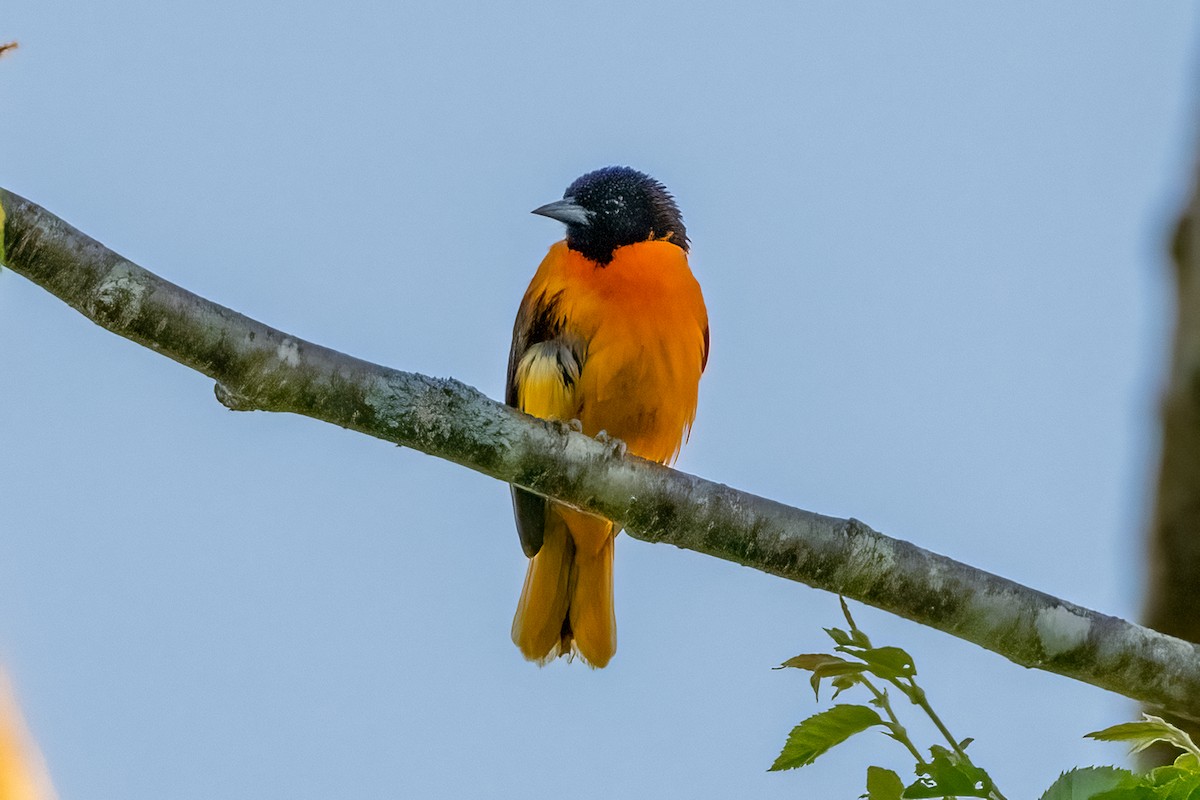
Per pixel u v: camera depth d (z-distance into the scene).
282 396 9.50
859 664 7.41
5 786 4.49
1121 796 6.69
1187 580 10.17
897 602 10.26
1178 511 10.12
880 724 7.41
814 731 7.49
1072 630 10.12
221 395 9.44
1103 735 7.59
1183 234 10.16
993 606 10.19
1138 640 10.08
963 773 6.87
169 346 9.11
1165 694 10.12
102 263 8.85
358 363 9.75
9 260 8.67
